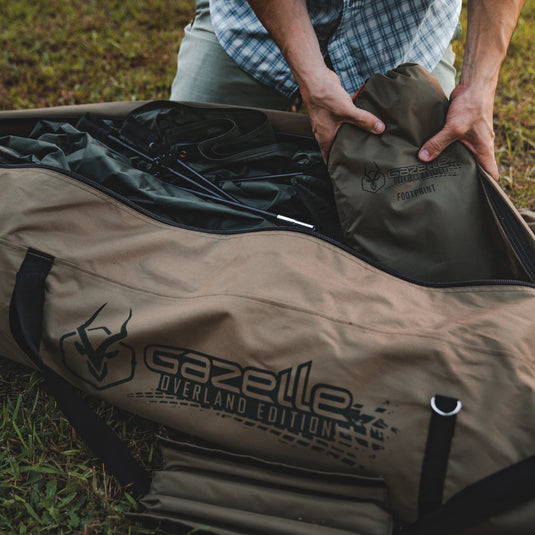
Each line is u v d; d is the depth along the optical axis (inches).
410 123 50.7
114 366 45.5
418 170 50.6
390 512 40.3
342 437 40.1
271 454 42.3
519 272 49.7
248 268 45.9
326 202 57.4
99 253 47.9
